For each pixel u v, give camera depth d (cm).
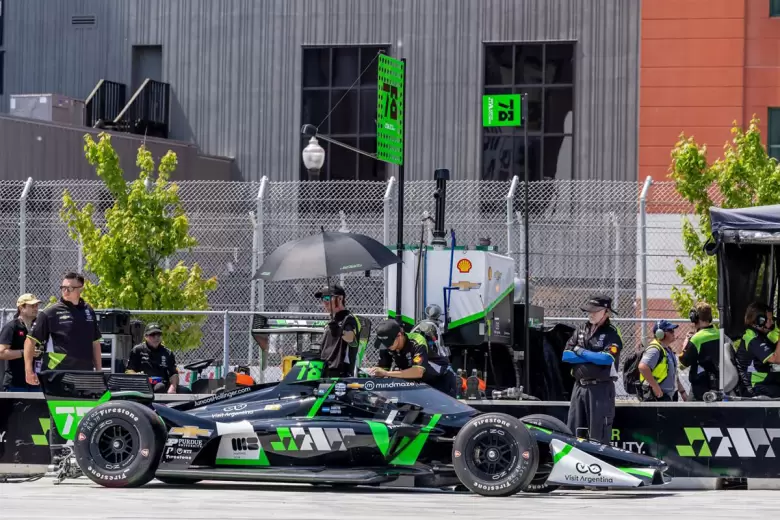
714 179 2703
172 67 4216
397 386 1534
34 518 1149
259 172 4144
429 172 4006
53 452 1614
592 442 1484
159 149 3822
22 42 4359
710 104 3747
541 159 3953
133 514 1190
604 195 3438
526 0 3975
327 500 1362
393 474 1467
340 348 1642
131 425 1491
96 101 4178
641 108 3791
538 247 3103
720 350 1864
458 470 1441
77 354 1700
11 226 3234
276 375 2519
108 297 2650
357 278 3131
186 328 2661
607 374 1619
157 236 2666
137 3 4256
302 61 4122
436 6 4025
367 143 4072
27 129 3391
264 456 1502
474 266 2075
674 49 3772
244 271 3228
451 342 2073
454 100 4006
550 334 2256
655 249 3253
